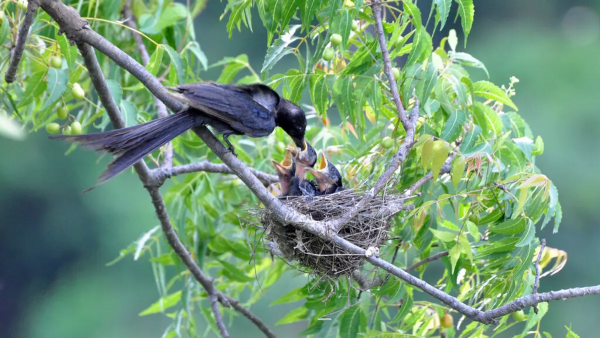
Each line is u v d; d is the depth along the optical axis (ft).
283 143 41.14
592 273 72.23
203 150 39.65
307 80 32.76
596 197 71.15
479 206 31.71
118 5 38.06
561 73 76.95
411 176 32.89
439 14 29.19
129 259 83.15
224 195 41.50
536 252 31.35
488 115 31.48
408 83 30.66
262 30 82.33
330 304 34.01
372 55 30.63
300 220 28.25
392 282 31.96
